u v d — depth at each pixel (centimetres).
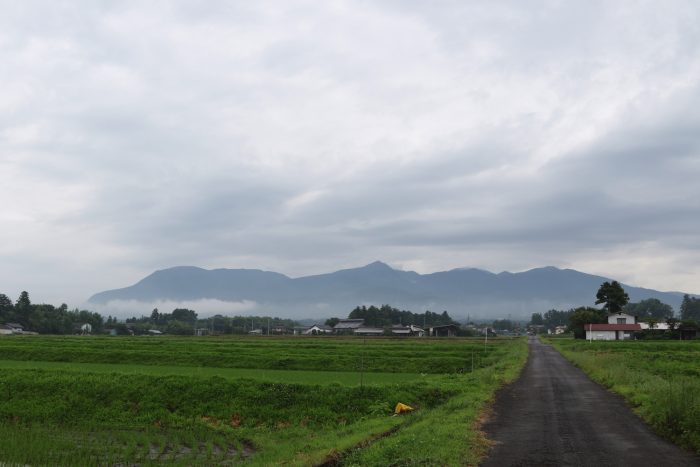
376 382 3744
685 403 1723
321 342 8962
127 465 2105
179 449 2391
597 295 13875
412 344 8150
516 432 1772
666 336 10944
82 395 3394
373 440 1800
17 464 2095
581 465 1343
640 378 3025
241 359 5622
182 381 3409
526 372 4194
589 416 2089
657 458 1407
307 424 2873
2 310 17288
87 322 19400
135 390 3366
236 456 2217
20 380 3625
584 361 4688
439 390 3016
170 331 18650
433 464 1316
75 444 2450
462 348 7225
